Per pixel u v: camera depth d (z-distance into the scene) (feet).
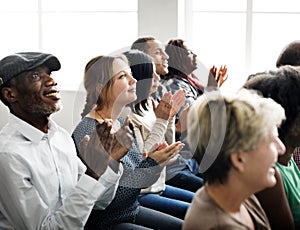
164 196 9.62
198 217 4.86
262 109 5.03
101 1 17.11
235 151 4.94
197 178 9.94
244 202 5.49
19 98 7.35
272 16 15.87
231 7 16.14
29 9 17.65
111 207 7.72
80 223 7.03
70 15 17.30
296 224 6.80
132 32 16.98
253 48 16.05
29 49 17.70
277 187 6.32
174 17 15.81
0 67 7.36
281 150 5.28
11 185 7.00
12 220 7.20
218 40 16.28
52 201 7.38
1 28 17.81
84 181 7.03
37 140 7.37
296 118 6.71
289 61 10.35
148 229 7.78
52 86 7.42
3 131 7.44
